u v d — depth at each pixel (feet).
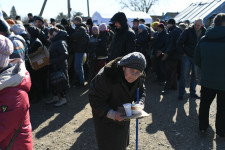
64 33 13.93
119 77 5.81
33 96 15.46
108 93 6.15
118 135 6.62
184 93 17.38
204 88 10.23
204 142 10.42
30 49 13.50
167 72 17.07
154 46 19.77
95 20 49.96
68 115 13.47
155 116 13.26
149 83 20.40
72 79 21.20
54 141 10.57
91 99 6.28
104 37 16.43
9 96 4.64
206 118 10.64
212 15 41.47
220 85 9.51
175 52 16.31
